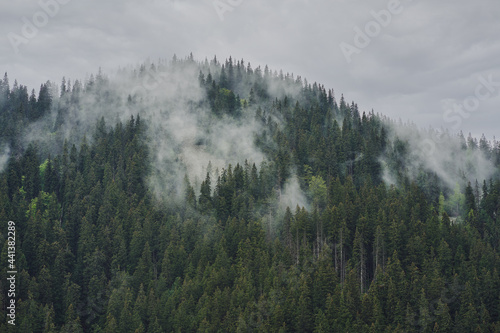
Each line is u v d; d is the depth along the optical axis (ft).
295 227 475.31
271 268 419.54
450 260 440.86
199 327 383.86
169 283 458.91
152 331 395.14
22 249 472.03
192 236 501.97
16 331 386.32
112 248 494.18
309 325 369.91
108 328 394.52
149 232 506.07
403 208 511.40
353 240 465.88
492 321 386.52
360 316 371.35
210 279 426.51
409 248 444.55
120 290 431.43
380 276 404.36
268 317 380.17
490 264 436.76
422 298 383.04
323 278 398.42
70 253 478.59
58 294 440.04
